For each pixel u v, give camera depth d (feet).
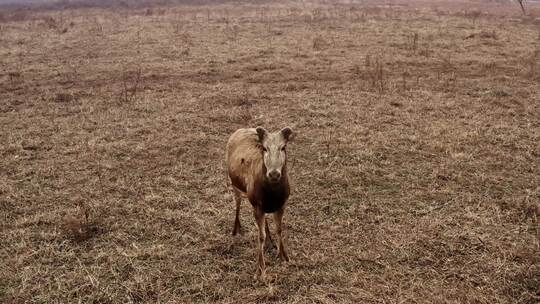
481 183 26.12
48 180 26.99
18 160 29.58
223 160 29.66
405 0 180.04
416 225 21.99
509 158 29.12
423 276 18.62
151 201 24.64
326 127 34.68
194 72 51.52
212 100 41.09
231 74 50.39
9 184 26.35
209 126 35.14
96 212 23.35
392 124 35.17
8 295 17.74
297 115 37.27
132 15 116.88
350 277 18.57
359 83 45.83
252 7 140.87
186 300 17.56
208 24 92.07
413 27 82.43
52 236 21.38
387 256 19.83
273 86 45.44
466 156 29.19
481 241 20.51
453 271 18.83
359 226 22.12
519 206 23.31
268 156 16.17
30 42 72.23
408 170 27.71
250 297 17.53
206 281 18.45
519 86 44.34
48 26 91.40
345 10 123.34
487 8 139.85
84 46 68.08
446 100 40.40
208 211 23.62
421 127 34.32
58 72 52.16
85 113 38.11
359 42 66.69
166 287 18.31
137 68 53.88
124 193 25.55
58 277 18.70
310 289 17.92
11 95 43.80
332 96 41.93
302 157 29.76
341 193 25.30
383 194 25.13
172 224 22.61
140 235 21.67
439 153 29.96
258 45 65.98
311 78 48.32
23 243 20.72
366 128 33.99
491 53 58.65
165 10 128.47
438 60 55.26
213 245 20.84
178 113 38.19
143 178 27.32
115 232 21.89
